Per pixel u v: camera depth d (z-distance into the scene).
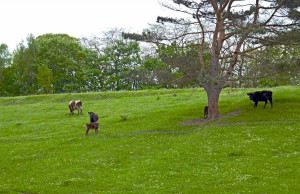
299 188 21.27
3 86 101.88
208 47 44.62
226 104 47.59
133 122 42.34
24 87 103.25
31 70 100.75
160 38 41.81
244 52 39.94
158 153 30.08
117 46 98.94
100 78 99.69
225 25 39.66
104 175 26.08
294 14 37.56
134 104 55.28
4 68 102.88
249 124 36.28
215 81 37.53
